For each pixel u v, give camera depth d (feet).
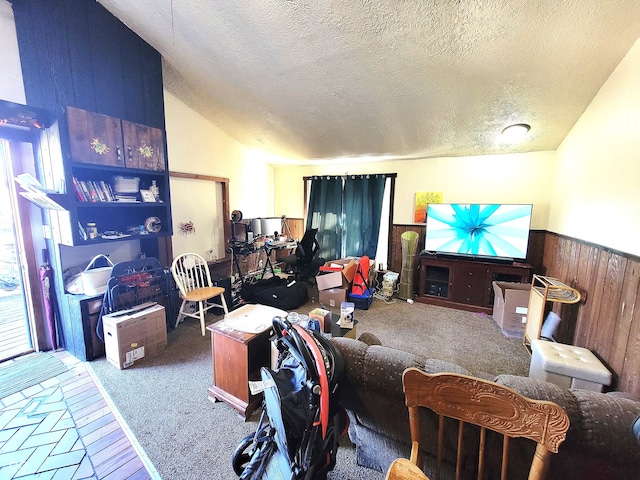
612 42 6.20
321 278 12.56
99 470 4.92
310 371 3.87
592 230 7.72
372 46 7.29
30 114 6.90
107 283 8.25
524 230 11.62
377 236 15.60
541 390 3.33
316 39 7.33
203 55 8.82
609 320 6.43
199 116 12.71
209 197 13.73
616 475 2.98
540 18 5.94
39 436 5.60
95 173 8.71
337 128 11.85
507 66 7.33
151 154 9.37
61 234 7.94
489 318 11.59
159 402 6.57
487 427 3.03
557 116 9.27
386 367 4.05
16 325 10.37
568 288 8.09
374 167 15.70
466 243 12.73
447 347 9.31
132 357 8.03
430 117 10.20
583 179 8.59
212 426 5.90
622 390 5.74
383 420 4.28
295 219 18.25
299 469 3.66
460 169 13.70
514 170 12.74
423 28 6.56
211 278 12.10
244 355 6.01
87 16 7.88
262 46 7.87
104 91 8.31
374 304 13.16
